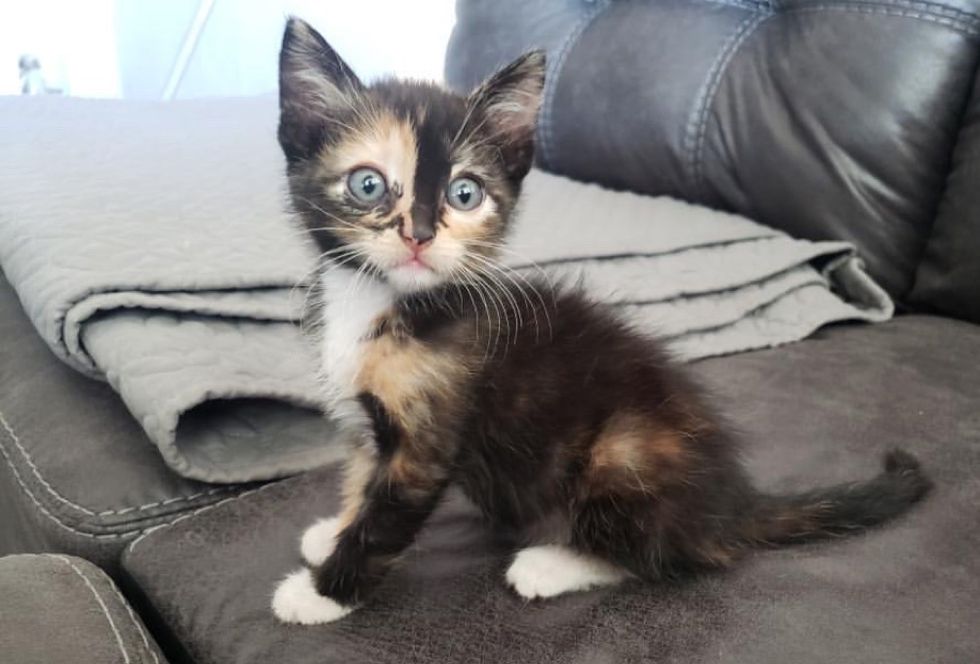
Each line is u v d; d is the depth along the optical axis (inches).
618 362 12.5
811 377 16.0
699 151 22.2
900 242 19.7
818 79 20.3
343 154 12.4
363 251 12.1
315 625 10.6
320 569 11.2
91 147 22.2
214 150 22.9
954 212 18.7
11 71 42.9
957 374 16.1
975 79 18.7
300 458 13.5
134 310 14.2
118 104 28.8
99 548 12.2
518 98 13.0
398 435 11.8
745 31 22.0
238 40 40.4
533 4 25.5
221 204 18.6
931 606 10.6
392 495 11.6
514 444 12.0
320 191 12.5
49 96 29.1
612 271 18.2
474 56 26.4
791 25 21.1
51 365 15.4
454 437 11.7
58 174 19.6
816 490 12.1
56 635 10.0
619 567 11.4
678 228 20.1
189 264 15.3
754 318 18.4
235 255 15.9
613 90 23.6
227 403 13.9
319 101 12.7
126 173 20.1
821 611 10.4
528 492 12.2
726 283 18.2
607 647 10.0
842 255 19.9
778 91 21.0
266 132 25.4
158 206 18.0
